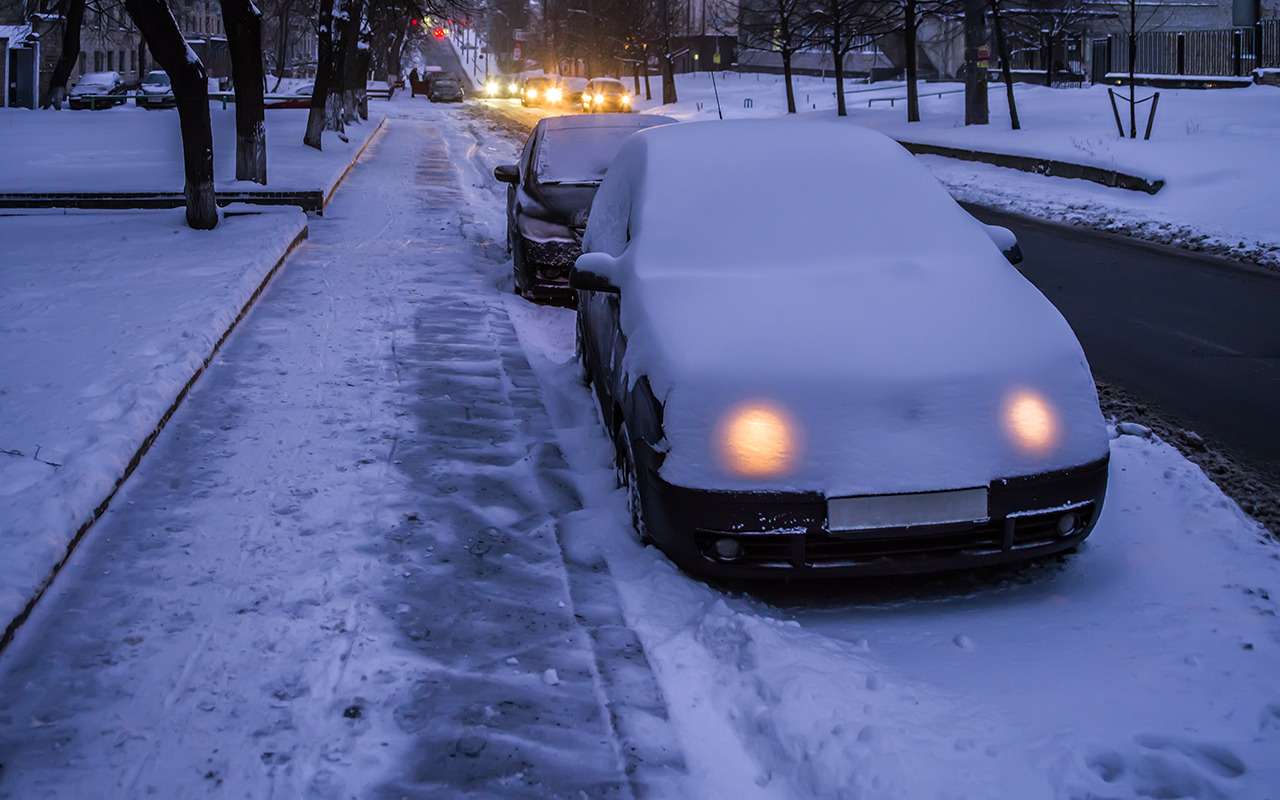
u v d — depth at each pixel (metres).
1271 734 3.39
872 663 3.90
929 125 30.05
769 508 4.20
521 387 7.20
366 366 7.63
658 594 4.41
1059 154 20.73
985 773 3.23
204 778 3.24
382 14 37.72
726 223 5.43
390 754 3.38
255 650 3.93
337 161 21.78
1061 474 4.29
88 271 10.09
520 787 3.24
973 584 4.56
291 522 5.02
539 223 9.66
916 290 4.91
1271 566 4.52
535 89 60.06
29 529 4.54
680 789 3.25
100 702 3.61
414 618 4.20
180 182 16.30
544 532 4.99
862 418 4.29
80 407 6.08
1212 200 15.71
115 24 53.84
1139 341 8.66
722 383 4.38
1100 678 3.76
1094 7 45.69
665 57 54.38
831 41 37.22
